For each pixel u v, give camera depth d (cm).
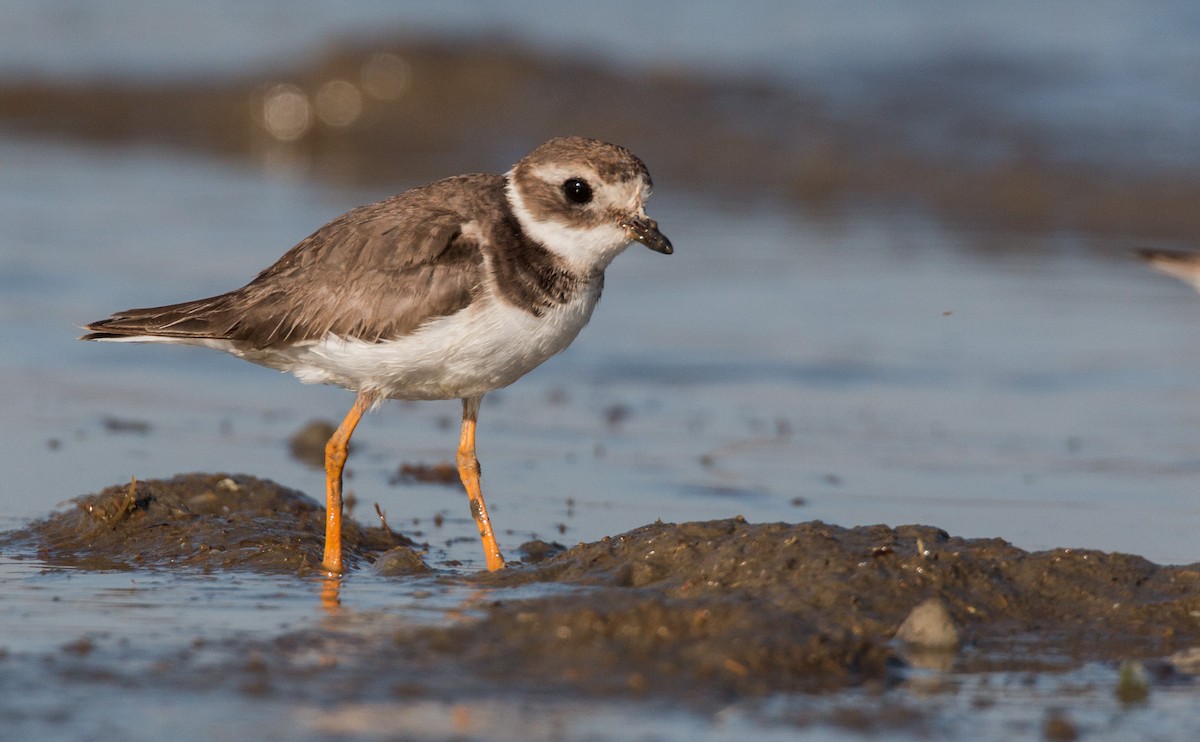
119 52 3150
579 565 953
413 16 3209
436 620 875
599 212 1000
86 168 2488
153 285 1773
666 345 1711
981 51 2897
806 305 1848
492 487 1255
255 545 1043
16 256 1912
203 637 849
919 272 1991
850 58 2908
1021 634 866
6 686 763
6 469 1264
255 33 3212
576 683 764
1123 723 743
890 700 761
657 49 2984
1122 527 1136
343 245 1003
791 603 875
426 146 2716
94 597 940
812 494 1228
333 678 773
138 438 1373
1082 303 1861
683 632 812
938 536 956
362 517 1171
